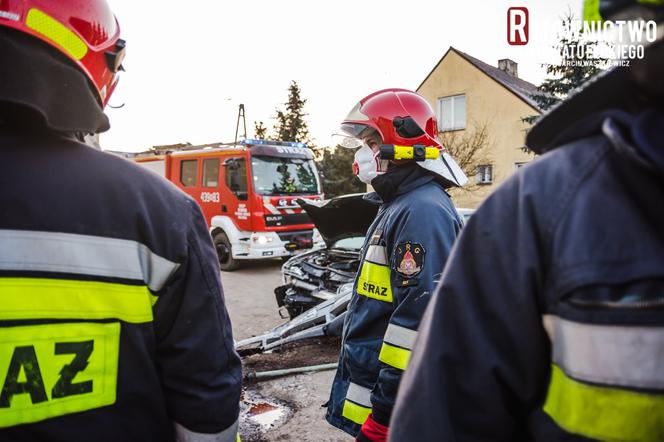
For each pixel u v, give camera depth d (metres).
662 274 0.58
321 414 3.29
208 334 1.09
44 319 0.91
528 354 0.71
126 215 1.01
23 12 0.90
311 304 4.97
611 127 0.64
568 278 0.63
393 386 1.47
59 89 0.95
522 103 18.19
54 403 0.91
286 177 9.52
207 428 1.08
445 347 0.77
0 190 0.91
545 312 0.69
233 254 9.15
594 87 0.70
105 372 0.97
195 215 1.15
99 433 0.96
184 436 1.10
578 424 0.63
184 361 1.07
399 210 1.67
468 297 0.76
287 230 9.28
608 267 0.61
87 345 0.95
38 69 0.92
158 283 1.05
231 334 1.17
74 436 0.93
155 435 1.05
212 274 1.13
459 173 1.95
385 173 1.85
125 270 0.99
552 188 0.70
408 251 1.54
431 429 0.76
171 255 1.05
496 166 18.83
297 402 3.47
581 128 0.72
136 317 1.01
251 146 9.19
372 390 1.61
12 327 0.89
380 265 1.75
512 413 0.75
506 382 0.73
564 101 0.73
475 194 19.20
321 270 5.01
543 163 0.75
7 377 0.88
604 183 0.65
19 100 0.89
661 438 0.58
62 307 0.93
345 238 5.51
